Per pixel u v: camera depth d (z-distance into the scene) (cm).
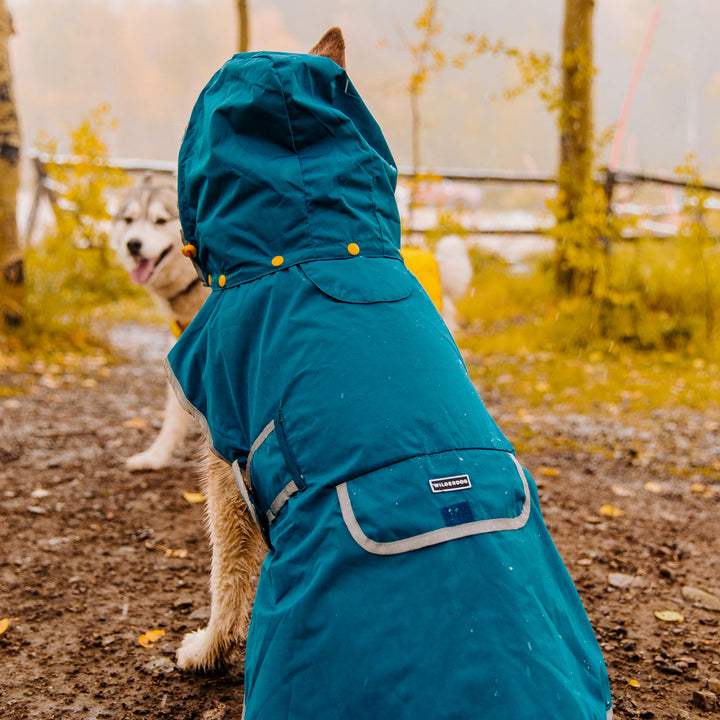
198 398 163
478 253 1127
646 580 293
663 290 807
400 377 137
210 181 160
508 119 3650
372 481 126
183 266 356
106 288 929
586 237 743
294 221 153
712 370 674
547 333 789
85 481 370
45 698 205
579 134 794
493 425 145
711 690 222
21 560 285
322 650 118
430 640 114
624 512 363
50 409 492
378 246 158
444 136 3622
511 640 115
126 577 279
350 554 121
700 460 446
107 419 479
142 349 740
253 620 134
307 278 148
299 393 138
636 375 655
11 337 646
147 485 368
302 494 132
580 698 118
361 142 163
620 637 251
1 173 634
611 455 454
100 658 227
